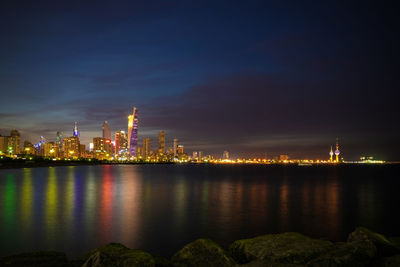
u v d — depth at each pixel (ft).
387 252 30.17
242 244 35.19
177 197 161.38
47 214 105.60
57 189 196.85
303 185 250.98
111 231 81.92
